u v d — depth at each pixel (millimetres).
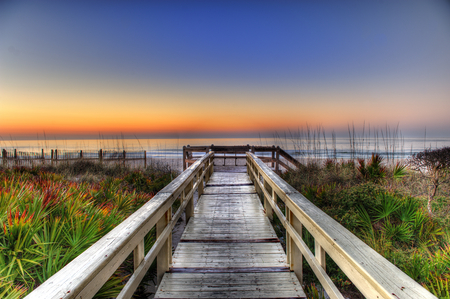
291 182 7219
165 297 2180
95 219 2861
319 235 1562
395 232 3703
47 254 2162
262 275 2500
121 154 14312
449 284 2309
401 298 829
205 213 4578
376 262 1058
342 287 3154
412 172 6195
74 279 995
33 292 911
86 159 11578
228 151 11219
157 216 2102
